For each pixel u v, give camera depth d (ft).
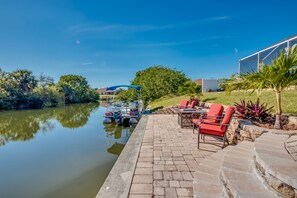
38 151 27.22
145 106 75.20
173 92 78.13
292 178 4.69
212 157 10.13
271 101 22.48
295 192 4.67
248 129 12.56
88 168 20.11
